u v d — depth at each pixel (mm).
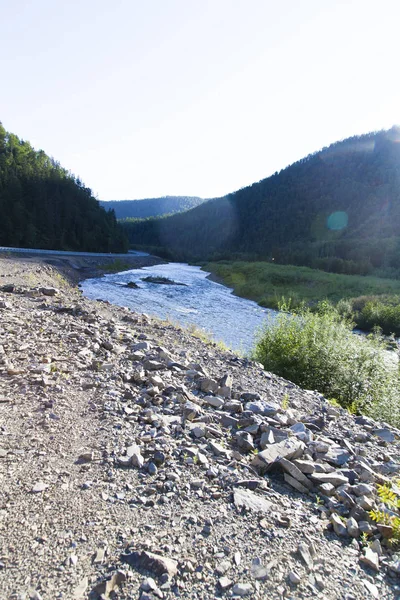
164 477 3084
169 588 2006
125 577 2037
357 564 2398
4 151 79375
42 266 30781
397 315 21812
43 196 70375
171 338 8953
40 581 1972
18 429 3607
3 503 2553
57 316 8586
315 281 40219
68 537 2318
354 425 5348
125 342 7488
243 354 10328
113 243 86562
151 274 55094
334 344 8328
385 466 3947
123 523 2498
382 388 7312
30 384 4660
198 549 2326
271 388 6305
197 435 3879
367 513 2891
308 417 5039
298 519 2768
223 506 2797
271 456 3508
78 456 3283
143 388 5113
